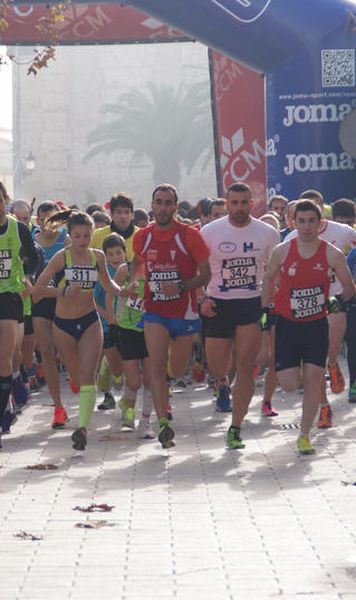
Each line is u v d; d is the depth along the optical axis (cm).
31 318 2338
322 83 3356
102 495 1538
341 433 1989
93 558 1211
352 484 1587
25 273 1902
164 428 1805
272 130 3416
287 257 1769
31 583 1116
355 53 3353
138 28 4338
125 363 2052
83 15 4325
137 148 13588
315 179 3388
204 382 2805
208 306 1852
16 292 1881
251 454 1827
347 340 2341
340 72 3347
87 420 1828
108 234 2298
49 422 2195
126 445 1933
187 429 2100
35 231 2453
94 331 1875
